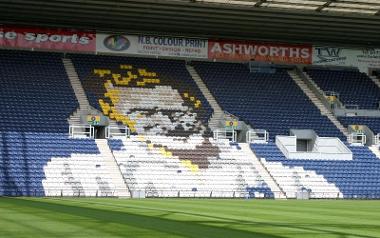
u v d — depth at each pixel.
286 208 27.03
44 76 46.28
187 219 18.56
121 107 45.31
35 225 15.09
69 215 18.73
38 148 39.09
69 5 41.00
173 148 41.81
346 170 43.41
